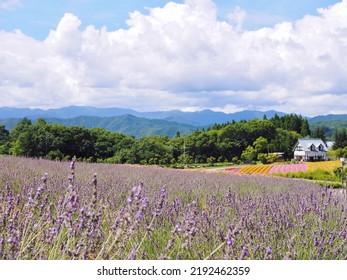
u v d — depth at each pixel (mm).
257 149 135125
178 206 7500
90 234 3840
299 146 141750
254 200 9312
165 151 110312
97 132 107688
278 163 122250
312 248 5828
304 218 7316
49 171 14969
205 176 24516
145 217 5977
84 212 3930
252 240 5410
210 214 6781
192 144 131125
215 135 142625
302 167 78500
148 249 5258
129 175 18688
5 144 101938
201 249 5012
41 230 4312
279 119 196750
